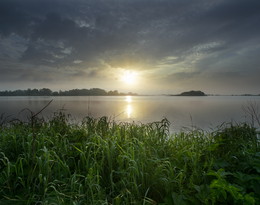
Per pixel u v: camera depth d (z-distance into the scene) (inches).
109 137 132.6
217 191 72.1
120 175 97.7
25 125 168.2
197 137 155.2
